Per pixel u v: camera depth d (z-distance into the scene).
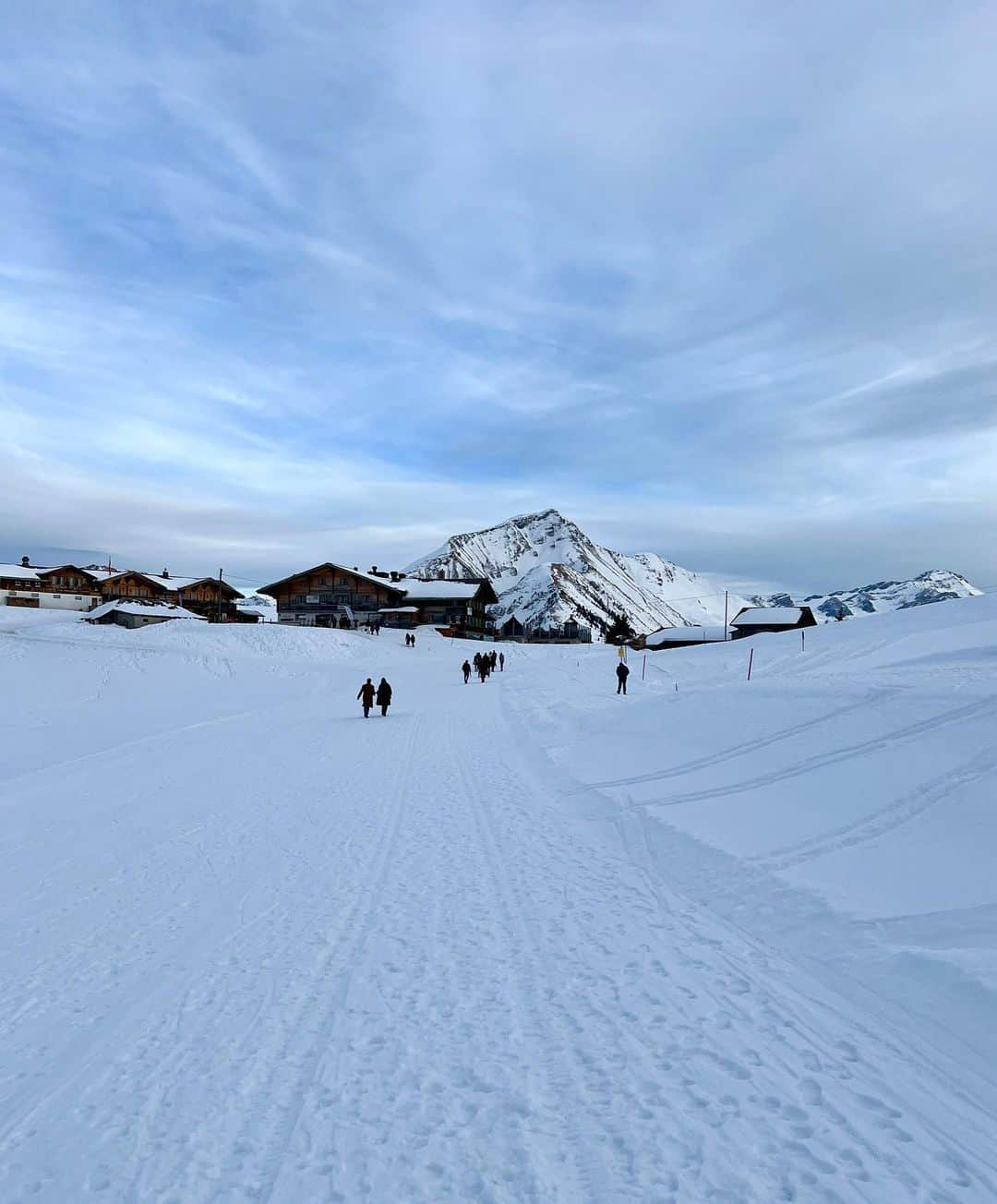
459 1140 4.16
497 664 59.28
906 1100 4.44
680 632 92.31
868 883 7.65
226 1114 4.48
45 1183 3.92
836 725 13.59
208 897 8.70
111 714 30.44
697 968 6.43
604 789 13.65
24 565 106.31
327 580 95.62
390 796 14.20
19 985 6.43
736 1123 4.23
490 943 7.05
